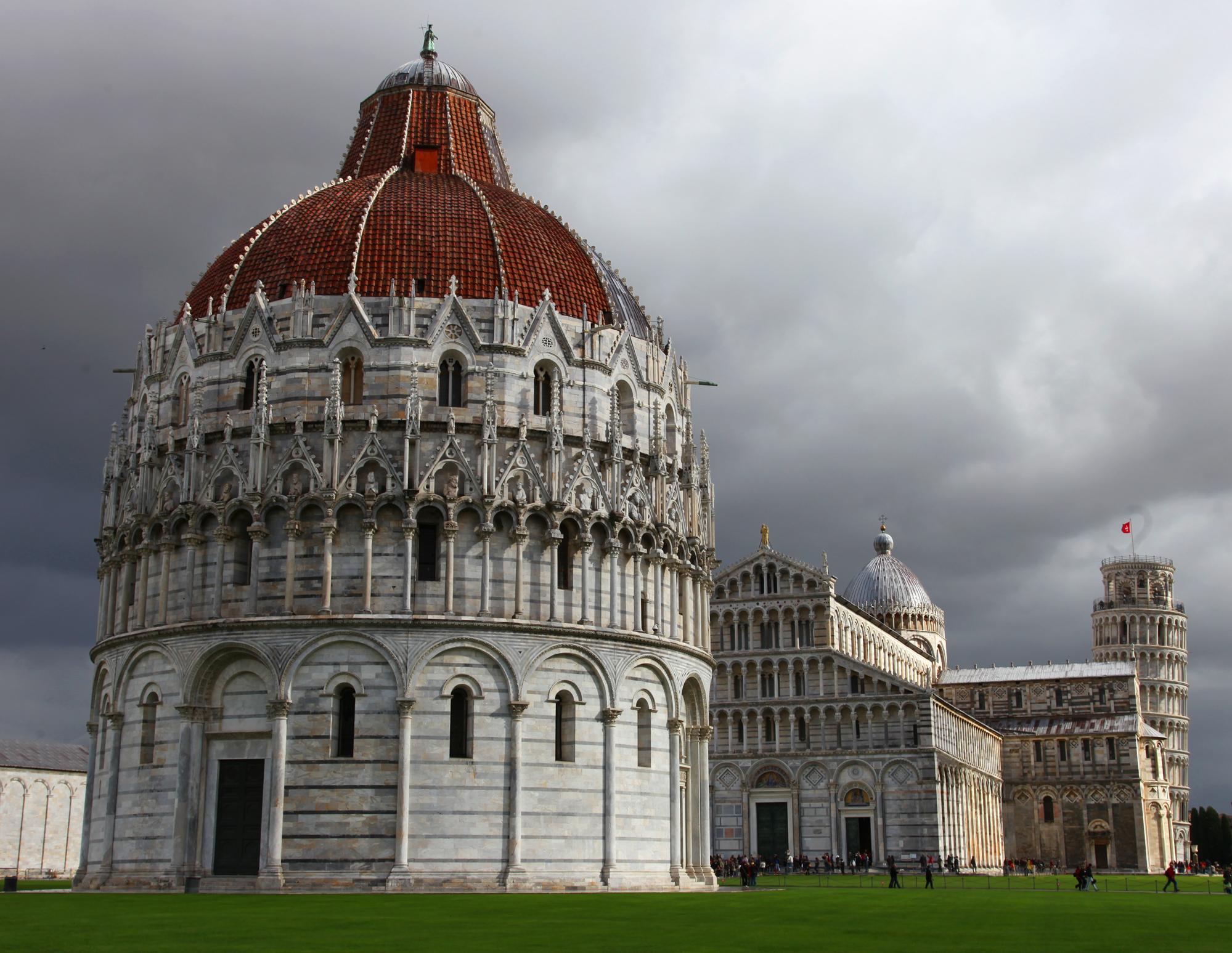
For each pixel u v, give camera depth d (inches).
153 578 3366.1
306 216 3627.0
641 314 3946.9
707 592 3865.7
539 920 2055.9
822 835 6422.2
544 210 3937.0
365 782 3048.7
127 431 3767.2
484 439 3245.6
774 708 6619.1
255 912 2228.1
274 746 3065.9
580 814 3213.6
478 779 3102.9
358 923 1950.1
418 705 3097.9
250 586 3176.7
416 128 4092.0
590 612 3316.9
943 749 6609.3
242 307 3489.2
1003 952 1592.0
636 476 3523.6
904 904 2906.0
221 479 3282.5
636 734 3390.7
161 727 3230.8
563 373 3449.8
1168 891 4598.9
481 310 3400.6
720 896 3073.3
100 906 2426.2
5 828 6072.8
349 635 3105.3
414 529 3169.3
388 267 3454.7
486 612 3176.7
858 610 7244.1
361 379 3329.2
